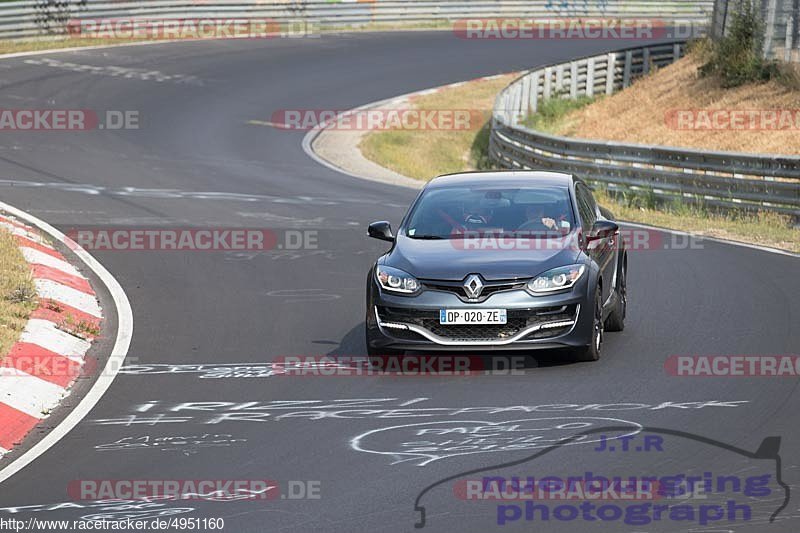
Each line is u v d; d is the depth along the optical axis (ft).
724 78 374.63
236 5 571.28
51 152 301.02
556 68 452.76
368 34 601.21
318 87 456.45
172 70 464.65
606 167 265.54
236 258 181.57
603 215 139.95
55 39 500.33
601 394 103.60
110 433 96.27
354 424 96.48
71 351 124.98
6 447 93.56
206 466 86.43
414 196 260.42
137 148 320.91
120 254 182.50
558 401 101.65
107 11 518.78
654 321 135.44
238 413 101.30
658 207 250.37
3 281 145.38
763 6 370.53
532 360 117.91
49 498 79.97
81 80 424.87
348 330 134.82
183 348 127.54
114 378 115.14
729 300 146.20
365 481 81.56
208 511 76.38
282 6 587.27
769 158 223.51
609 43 592.60
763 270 167.84
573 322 112.57
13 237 175.83
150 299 153.48
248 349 126.52
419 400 103.55
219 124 374.22
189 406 104.06
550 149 292.61
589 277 114.62
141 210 224.74
